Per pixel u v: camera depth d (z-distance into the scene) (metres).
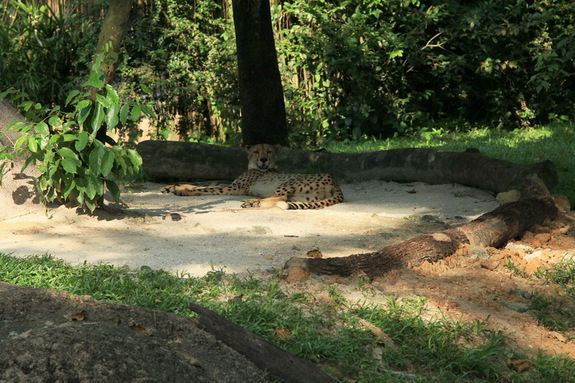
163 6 15.65
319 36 15.38
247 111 12.61
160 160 11.27
